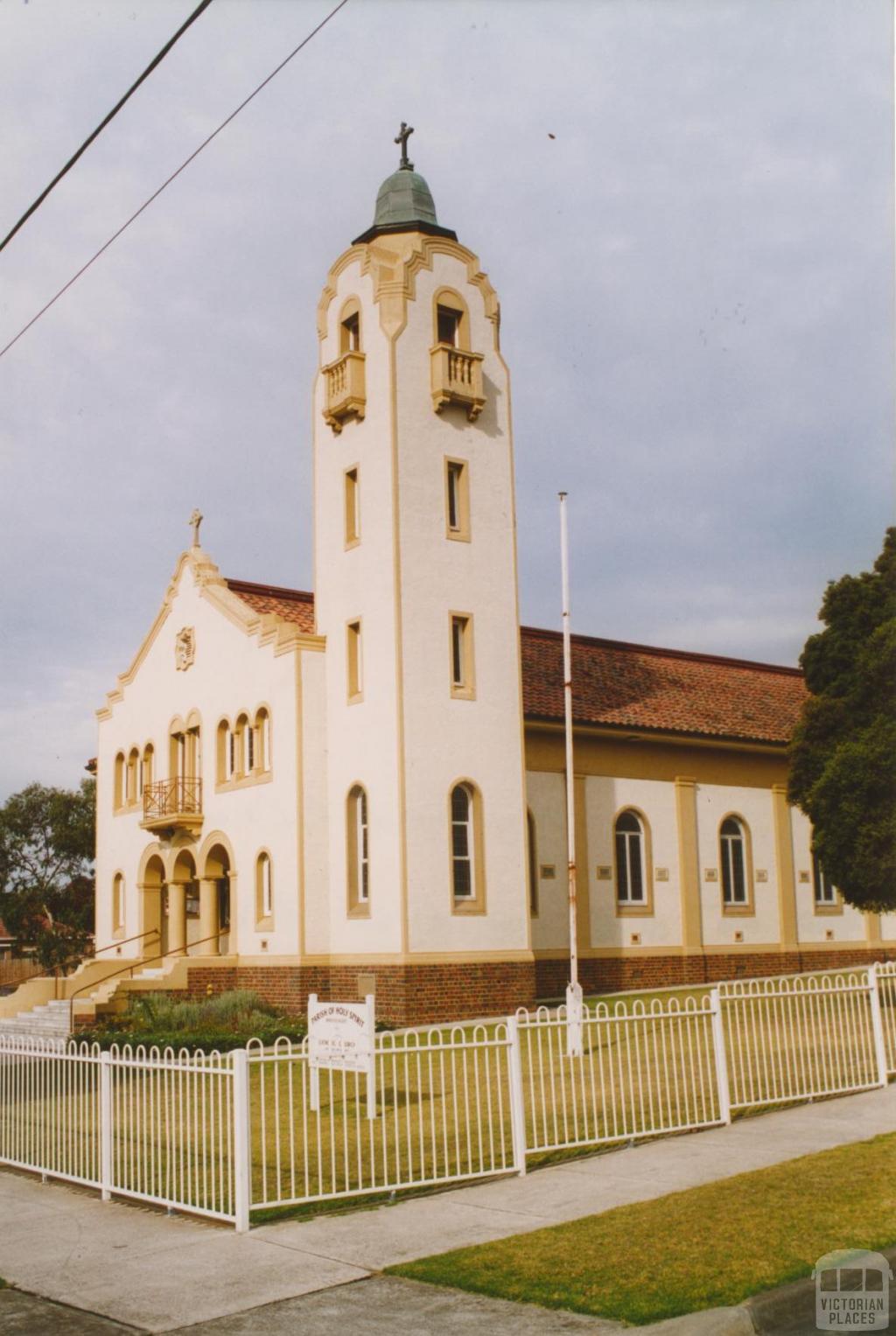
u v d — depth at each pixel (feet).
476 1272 30.73
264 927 97.45
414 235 99.30
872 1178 37.06
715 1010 49.39
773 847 123.13
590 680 118.21
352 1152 45.65
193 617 112.27
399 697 90.33
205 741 108.78
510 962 91.97
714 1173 39.81
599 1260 30.83
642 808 113.39
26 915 159.63
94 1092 45.03
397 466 93.30
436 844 90.17
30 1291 32.14
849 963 126.31
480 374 98.22
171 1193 40.09
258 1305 29.89
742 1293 27.71
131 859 119.44
